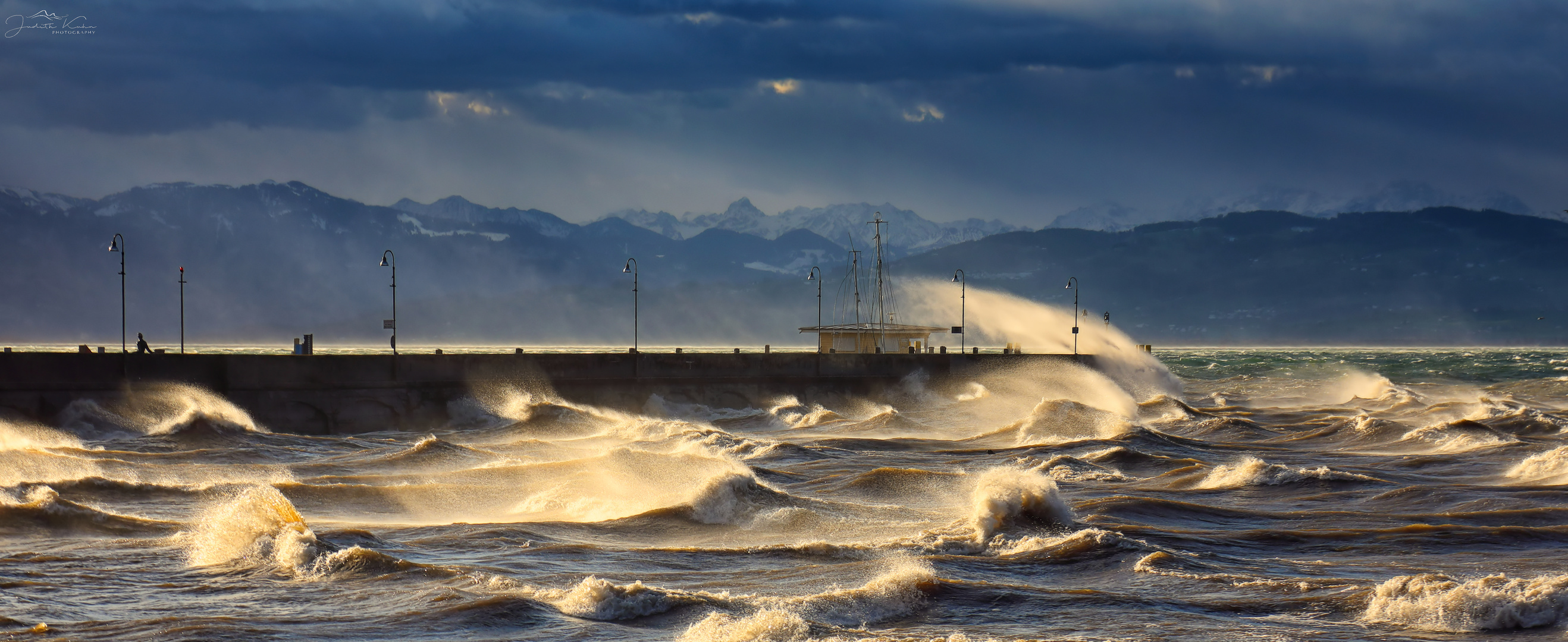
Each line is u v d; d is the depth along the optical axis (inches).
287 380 3213.6
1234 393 5639.8
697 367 3998.5
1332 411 4028.1
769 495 1651.1
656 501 1704.0
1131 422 3053.6
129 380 3004.4
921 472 1971.0
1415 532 1419.8
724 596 1018.7
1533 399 4968.0
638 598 982.4
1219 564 1221.1
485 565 1206.9
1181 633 927.7
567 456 2385.6
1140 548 1242.0
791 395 4141.2
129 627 886.4
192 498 1665.8
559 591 1019.9
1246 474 1952.5
